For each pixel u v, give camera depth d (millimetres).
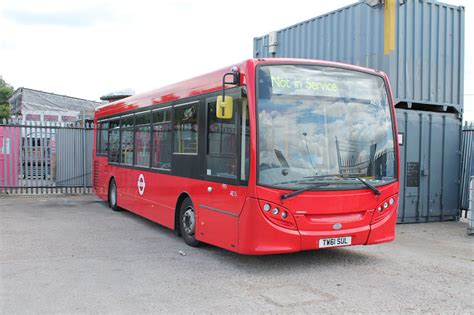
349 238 6738
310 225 6480
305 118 6660
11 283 6062
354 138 6945
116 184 12469
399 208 10844
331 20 11844
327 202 6562
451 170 11562
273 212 6305
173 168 8875
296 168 6473
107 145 13352
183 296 5582
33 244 8422
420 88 10922
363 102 7141
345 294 5691
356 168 6867
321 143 6688
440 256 7824
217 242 7215
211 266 6988
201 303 5332
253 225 6320
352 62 11188
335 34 11703
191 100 8234
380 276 6527
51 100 29875
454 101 11500
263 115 6414
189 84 8375
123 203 11914
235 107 6809
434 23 11133
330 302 5387
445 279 6418
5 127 15930
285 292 5750
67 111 28109
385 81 7426
